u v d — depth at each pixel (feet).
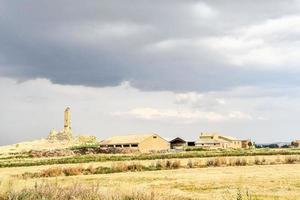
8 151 631.56
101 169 190.08
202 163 223.71
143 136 488.85
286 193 107.24
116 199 60.75
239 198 67.05
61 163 261.24
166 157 298.15
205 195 102.63
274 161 238.27
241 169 193.16
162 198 64.64
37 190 62.34
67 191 63.00
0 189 66.08
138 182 140.87
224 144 578.25
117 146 490.90
